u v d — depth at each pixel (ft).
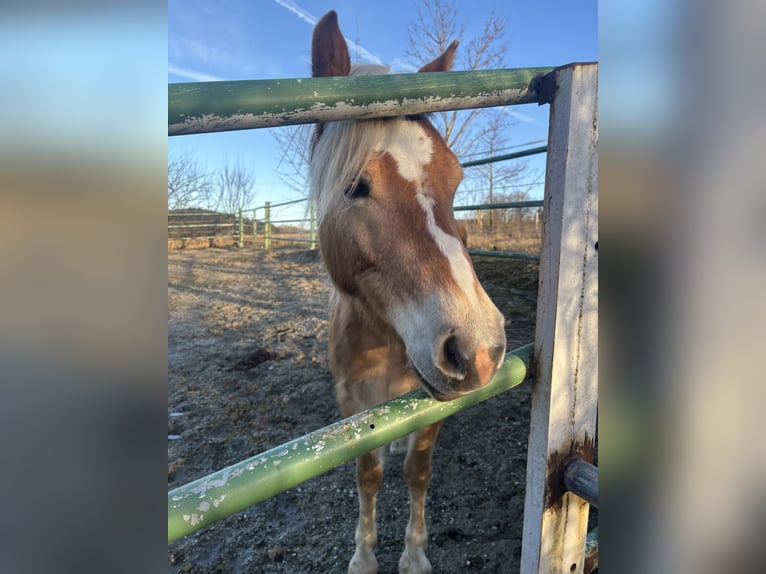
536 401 3.81
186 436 10.63
